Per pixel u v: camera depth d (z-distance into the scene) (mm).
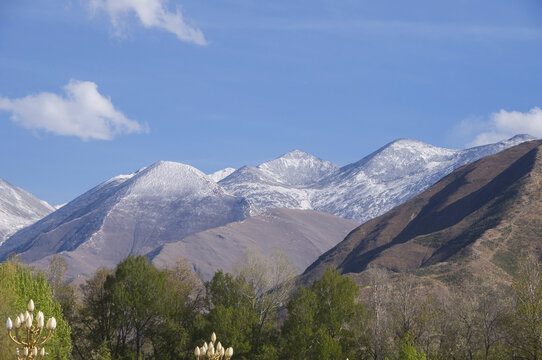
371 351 62719
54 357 45969
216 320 63812
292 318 63969
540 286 56062
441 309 61906
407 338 52406
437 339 62750
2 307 42469
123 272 67500
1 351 40562
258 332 66375
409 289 64375
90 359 67188
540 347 52906
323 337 57500
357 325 64375
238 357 63156
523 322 54938
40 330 21094
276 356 60938
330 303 64938
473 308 60281
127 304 65438
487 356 58188
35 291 49688
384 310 62375
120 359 64688
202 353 26922
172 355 66562
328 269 66938
